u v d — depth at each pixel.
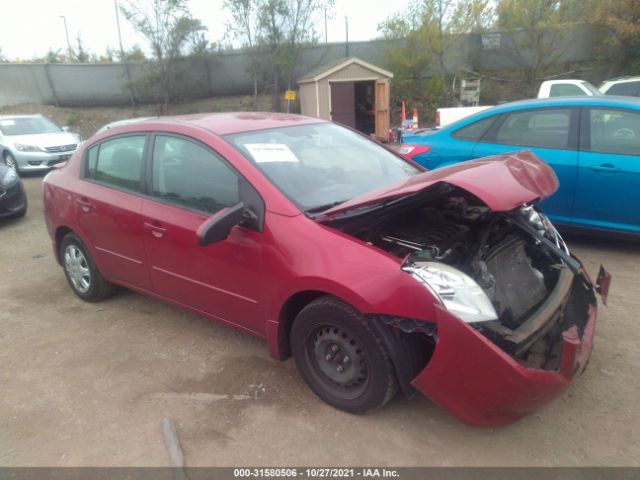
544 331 2.54
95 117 21.27
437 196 2.96
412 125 15.26
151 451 2.65
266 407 2.95
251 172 3.03
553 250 3.07
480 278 2.58
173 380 3.28
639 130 4.62
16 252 6.25
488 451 2.54
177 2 19.69
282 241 2.80
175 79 21.03
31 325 4.17
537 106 5.19
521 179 2.67
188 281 3.41
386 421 2.78
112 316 4.25
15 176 7.82
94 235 4.08
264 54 20.00
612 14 17.38
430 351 2.64
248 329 3.20
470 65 19.89
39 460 2.64
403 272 2.41
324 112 16.59
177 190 3.44
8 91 21.56
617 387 2.97
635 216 4.66
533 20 18.31
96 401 3.10
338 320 2.63
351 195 3.19
